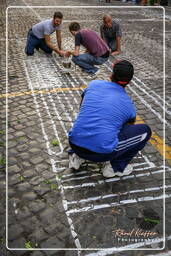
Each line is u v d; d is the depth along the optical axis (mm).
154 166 3459
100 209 2869
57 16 6836
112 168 3182
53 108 4770
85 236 2596
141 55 7848
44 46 7551
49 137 3963
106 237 2590
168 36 10250
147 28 11672
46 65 6926
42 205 2900
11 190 3072
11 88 5555
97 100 2963
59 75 6270
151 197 3018
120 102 2932
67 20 13320
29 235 2592
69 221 2734
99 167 3420
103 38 7809
